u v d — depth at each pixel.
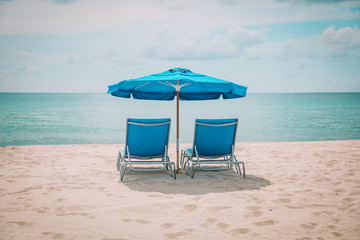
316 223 2.94
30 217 3.05
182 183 4.48
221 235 2.69
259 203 3.55
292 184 4.39
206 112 33.47
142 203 3.50
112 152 7.32
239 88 4.25
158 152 4.89
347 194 3.88
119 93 5.59
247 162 6.06
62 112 32.19
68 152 7.20
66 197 3.73
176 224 2.92
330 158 6.29
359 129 16.17
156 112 33.41
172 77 4.25
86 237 2.61
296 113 29.92
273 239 2.61
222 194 3.90
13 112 31.73
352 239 2.60
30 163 5.84
